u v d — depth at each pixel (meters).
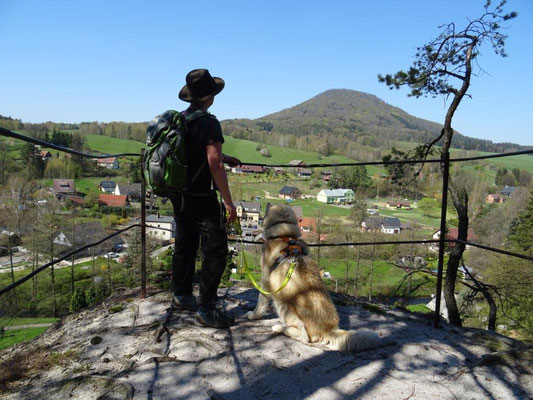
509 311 14.63
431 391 2.59
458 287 17.62
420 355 3.12
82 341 3.23
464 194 8.56
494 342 3.43
